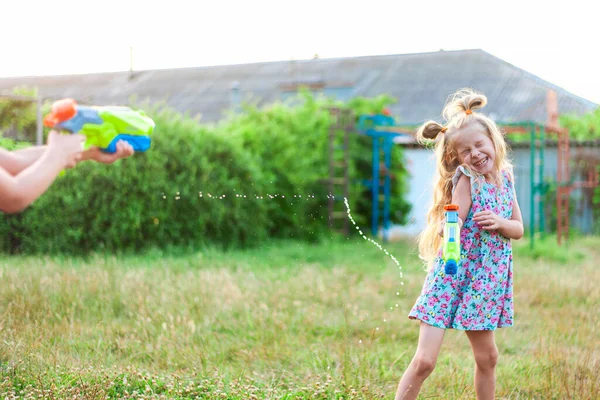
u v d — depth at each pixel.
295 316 5.68
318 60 24.48
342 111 14.14
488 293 3.24
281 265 9.16
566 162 14.80
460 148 3.35
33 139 11.27
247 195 11.27
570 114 18.55
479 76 22.28
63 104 2.22
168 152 10.36
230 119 14.02
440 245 3.41
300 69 24.03
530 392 3.87
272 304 6.16
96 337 4.83
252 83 23.12
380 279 8.03
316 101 15.16
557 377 3.99
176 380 3.74
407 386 3.17
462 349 4.88
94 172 9.73
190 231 10.42
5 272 6.67
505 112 19.95
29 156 2.32
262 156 13.06
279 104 14.45
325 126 14.13
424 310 3.23
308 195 13.35
